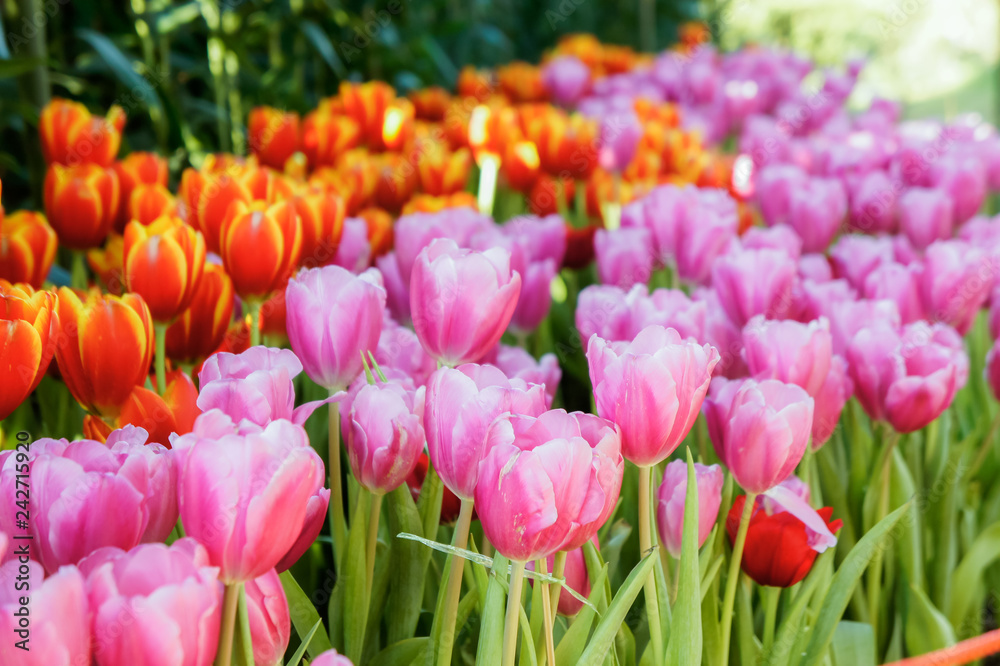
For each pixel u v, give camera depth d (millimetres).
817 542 981
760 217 2096
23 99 1570
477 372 870
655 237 1446
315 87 3100
